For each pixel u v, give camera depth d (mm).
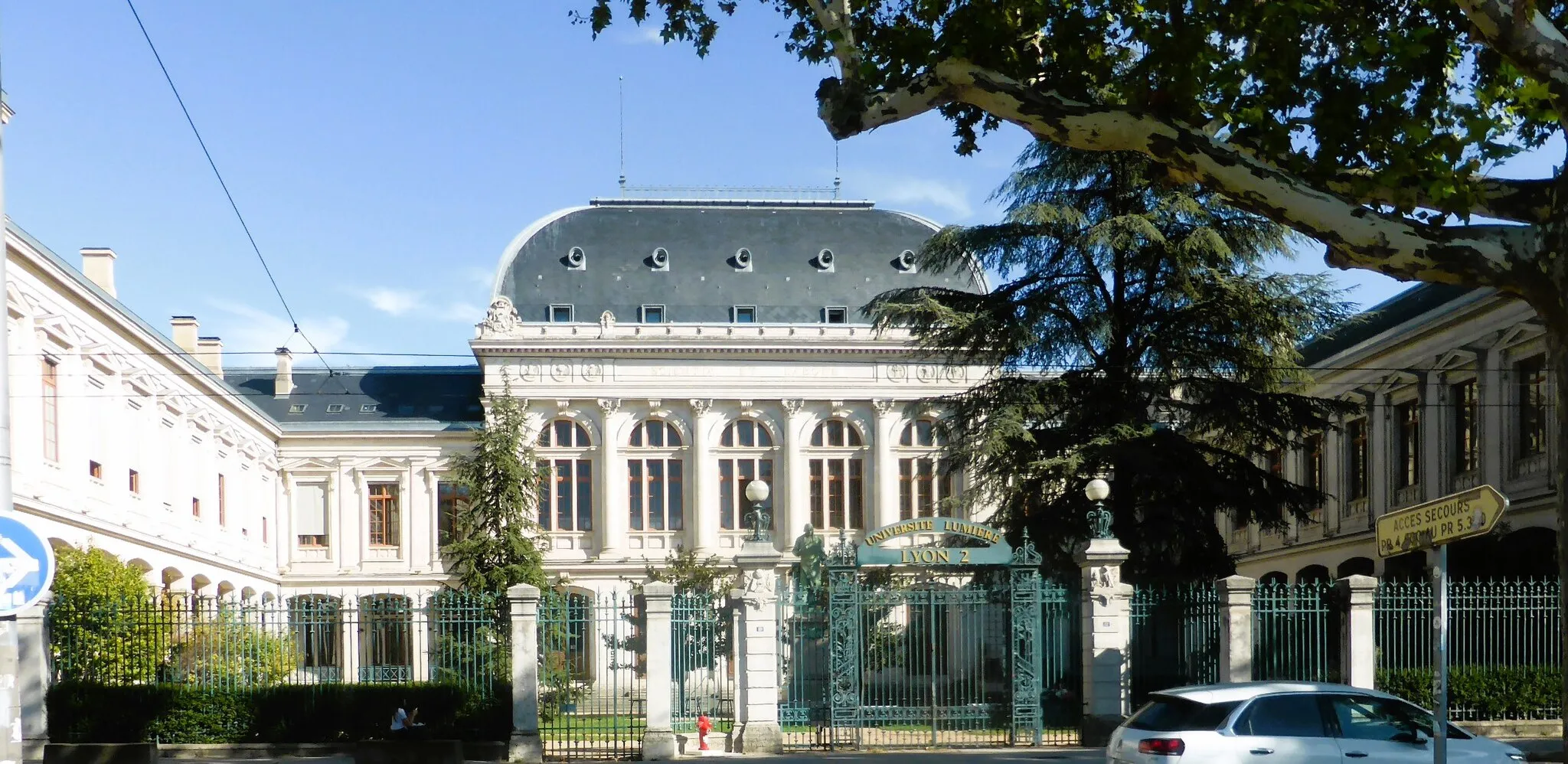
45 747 21172
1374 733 14805
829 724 24688
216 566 49781
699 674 29672
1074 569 29953
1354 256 12391
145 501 41594
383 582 62188
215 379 48812
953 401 32719
